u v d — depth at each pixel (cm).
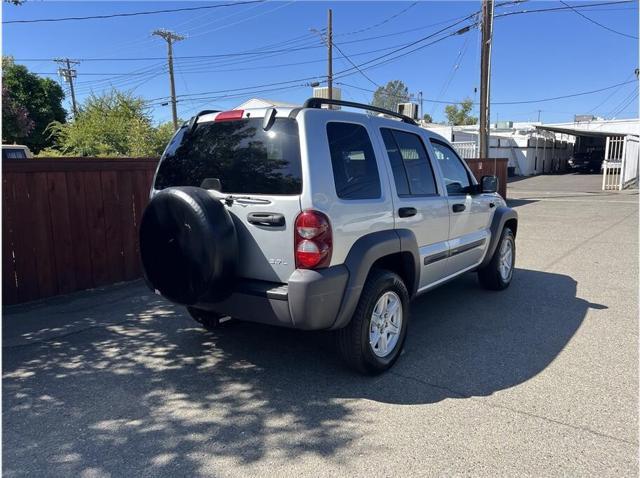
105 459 278
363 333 362
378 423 314
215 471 267
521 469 267
